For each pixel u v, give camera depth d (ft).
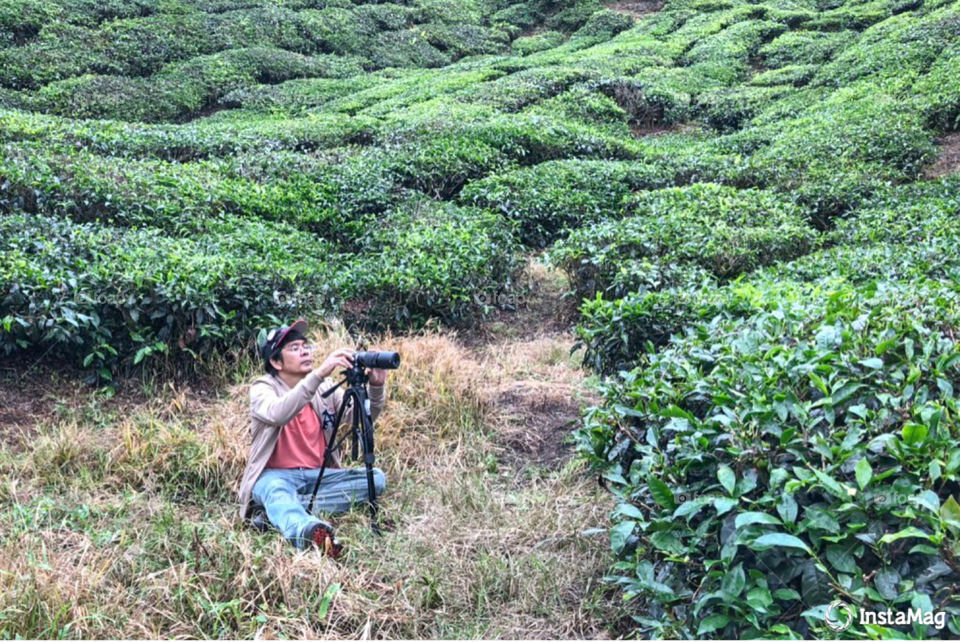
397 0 106.42
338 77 81.87
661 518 11.34
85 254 24.20
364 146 49.16
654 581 11.25
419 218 33.47
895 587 9.75
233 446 16.85
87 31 78.64
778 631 9.95
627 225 29.71
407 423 18.38
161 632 11.79
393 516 14.93
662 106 64.85
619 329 19.66
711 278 26.05
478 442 18.03
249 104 69.87
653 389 13.02
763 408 11.31
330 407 16.05
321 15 94.89
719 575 10.43
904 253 24.76
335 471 15.25
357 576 12.95
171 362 21.29
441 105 58.95
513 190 38.40
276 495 14.25
